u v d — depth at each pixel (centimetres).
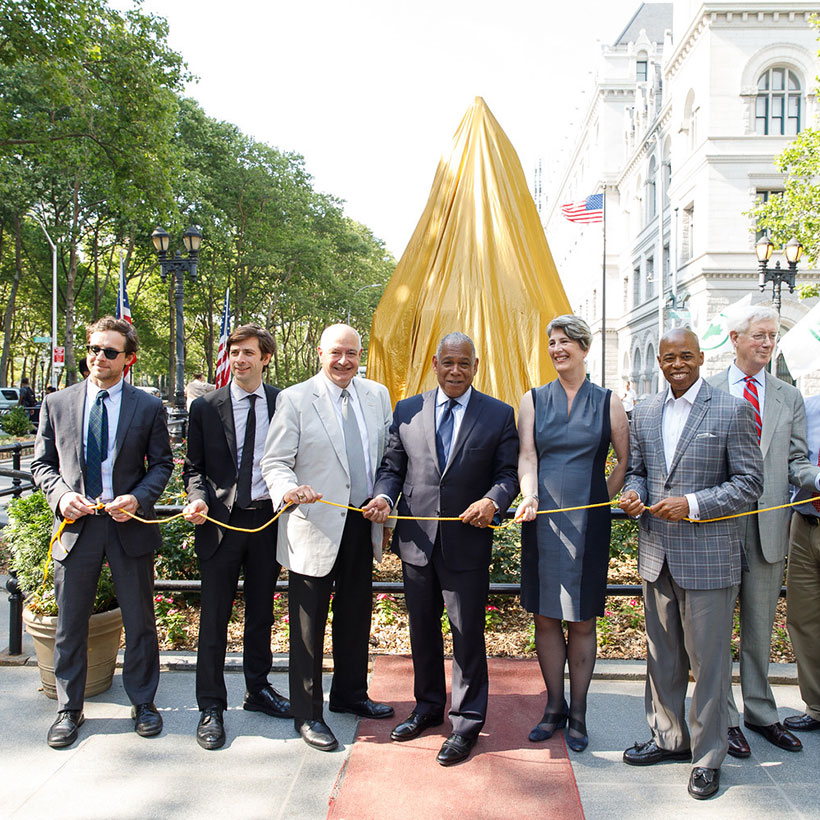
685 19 2875
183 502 590
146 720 343
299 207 3594
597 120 4806
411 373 654
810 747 334
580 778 307
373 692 389
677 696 320
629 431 348
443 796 289
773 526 338
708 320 2627
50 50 1417
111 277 3975
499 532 530
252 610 371
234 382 376
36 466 355
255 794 292
